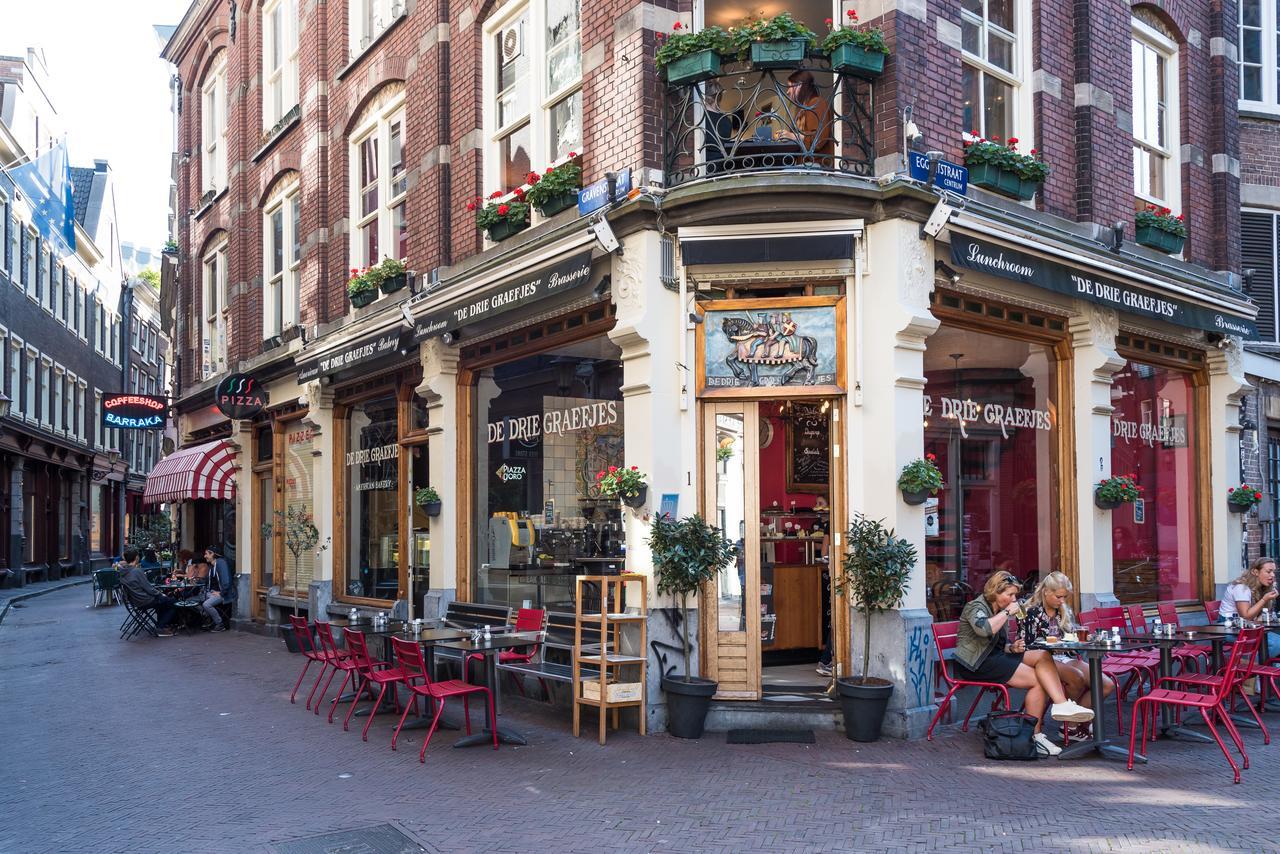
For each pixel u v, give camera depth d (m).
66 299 35.22
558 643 9.57
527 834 6.01
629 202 8.53
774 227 8.45
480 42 11.62
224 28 20.05
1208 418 12.52
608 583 9.32
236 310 18.84
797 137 8.45
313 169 15.62
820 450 11.10
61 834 6.26
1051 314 10.20
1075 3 10.71
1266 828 5.86
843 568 8.27
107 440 41.16
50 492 34.22
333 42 15.36
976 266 8.64
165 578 21.66
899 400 8.40
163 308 29.02
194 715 10.03
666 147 8.89
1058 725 8.12
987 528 9.62
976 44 9.75
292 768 7.79
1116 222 10.82
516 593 10.77
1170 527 11.98
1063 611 8.10
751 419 8.82
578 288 9.55
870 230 8.55
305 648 11.12
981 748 7.89
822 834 5.92
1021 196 9.77
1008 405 9.91
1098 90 10.71
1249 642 7.62
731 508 8.80
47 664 14.13
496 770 7.52
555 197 9.84
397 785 7.20
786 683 9.02
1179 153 12.31
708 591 8.75
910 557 8.00
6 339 28.42
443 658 11.26
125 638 17.14
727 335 8.76
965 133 9.48
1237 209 12.91
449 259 11.97
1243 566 12.51
